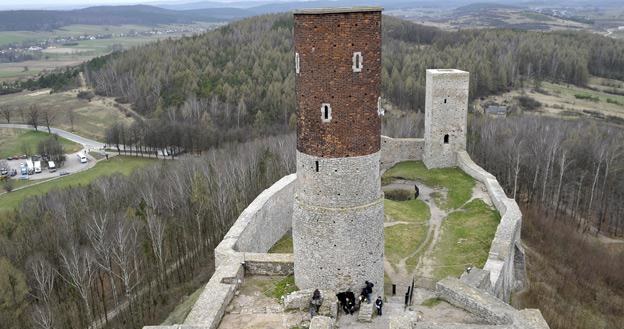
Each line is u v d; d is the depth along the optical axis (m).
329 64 22.91
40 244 48.59
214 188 60.72
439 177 54.56
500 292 31.53
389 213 45.62
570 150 70.44
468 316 24.20
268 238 39.91
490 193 47.25
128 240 46.75
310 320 24.17
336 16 22.30
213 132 96.69
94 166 95.00
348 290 25.44
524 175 70.75
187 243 53.88
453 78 55.41
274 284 28.11
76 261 40.78
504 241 34.03
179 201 57.97
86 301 40.31
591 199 65.62
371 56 23.34
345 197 24.69
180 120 106.06
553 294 41.16
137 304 44.47
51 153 97.88
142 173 71.25
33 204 59.75
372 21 22.94
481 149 75.81
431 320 24.00
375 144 24.86
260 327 24.06
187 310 41.75
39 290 42.25
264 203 38.81
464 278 28.12
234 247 31.30
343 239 25.03
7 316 38.38
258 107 109.12
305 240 25.78
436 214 45.47
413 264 35.81
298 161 25.69
